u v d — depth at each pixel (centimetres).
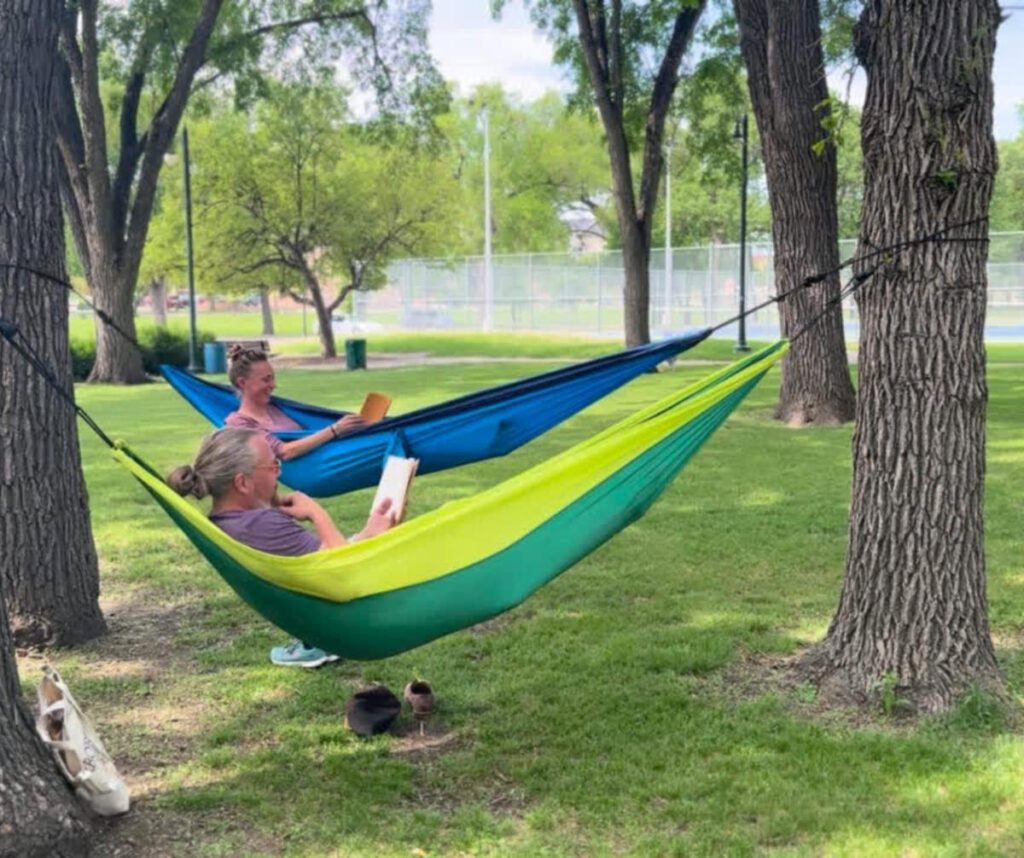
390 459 391
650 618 511
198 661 465
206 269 2820
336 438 491
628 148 1900
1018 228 4575
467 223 4472
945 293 375
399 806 329
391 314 3822
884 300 385
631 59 1895
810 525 693
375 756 363
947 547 381
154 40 1972
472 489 860
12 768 285
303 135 2684
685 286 3136
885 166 378
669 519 719
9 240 447
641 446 343
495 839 305
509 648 473
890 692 379
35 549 474
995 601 518
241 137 2689
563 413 514
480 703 410
